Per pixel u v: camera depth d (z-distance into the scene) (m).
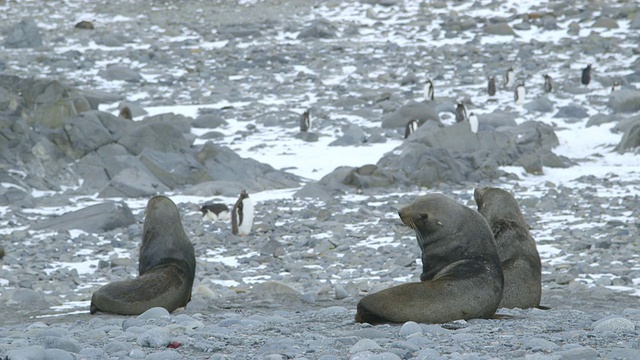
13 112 115.81
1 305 45.50
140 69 187.75
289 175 109.69
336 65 190.50
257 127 142.25
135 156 112.31
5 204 93.69
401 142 130.12
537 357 21.20
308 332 28.62
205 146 113.44
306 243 67.75
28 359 21.06
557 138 126.88
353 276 53.94
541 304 40.91
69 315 39.97
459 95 164.25
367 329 27.42
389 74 180.00
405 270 54.62
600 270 52.22
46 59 191.75
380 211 84.62
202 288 46.53
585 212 79.44
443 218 32.66
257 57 196.38
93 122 117.25
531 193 95.12
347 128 138.62
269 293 46.81
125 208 81.12
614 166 114.94
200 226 77.56
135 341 26.41
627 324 27.30
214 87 172.62
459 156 110.44
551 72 180.00
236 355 23.11
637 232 67.12
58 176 107.25
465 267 32.16
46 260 63.81
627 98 143.62
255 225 76.00
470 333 26.95
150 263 41.44
